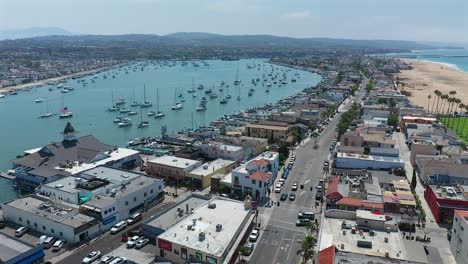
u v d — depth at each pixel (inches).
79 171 5684.1
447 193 4670.3
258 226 4360.2
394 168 5940.0
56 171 5684.1
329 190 4869.6
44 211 4372.5
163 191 5290.4
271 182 5541.3
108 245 3998.5
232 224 3909.9
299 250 3764.8
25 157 6304.1
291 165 6540.4
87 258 3673.7
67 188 4862.2
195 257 3388.3
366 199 4539.9
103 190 4790.8
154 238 3986.2
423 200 5157.5
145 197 4945.9
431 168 5600.4
